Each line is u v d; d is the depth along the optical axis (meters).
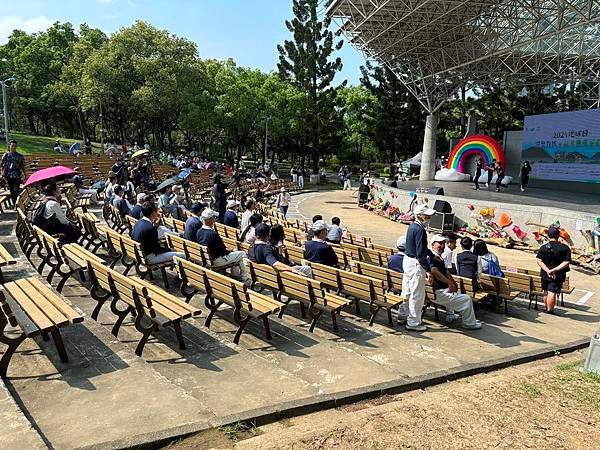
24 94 59.78
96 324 6.25
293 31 50.16
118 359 5.26
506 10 28.00
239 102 50.62
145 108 43.78
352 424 4.06
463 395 4.77
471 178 36.59
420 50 35.12
